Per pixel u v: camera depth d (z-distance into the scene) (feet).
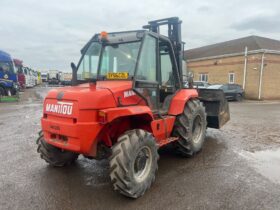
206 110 23.61
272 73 84.12
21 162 17.70
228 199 12.76
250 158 18.94
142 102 14.82
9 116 38.50
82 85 15.14
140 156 13.23
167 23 19.04
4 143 22.63
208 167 17.06
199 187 14.08
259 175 15.74
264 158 18.95
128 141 12.59
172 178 15.26
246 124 32.81
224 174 15.88
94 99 12.28
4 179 14.93
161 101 17.76
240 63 88.43
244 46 92.02
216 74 98.78
